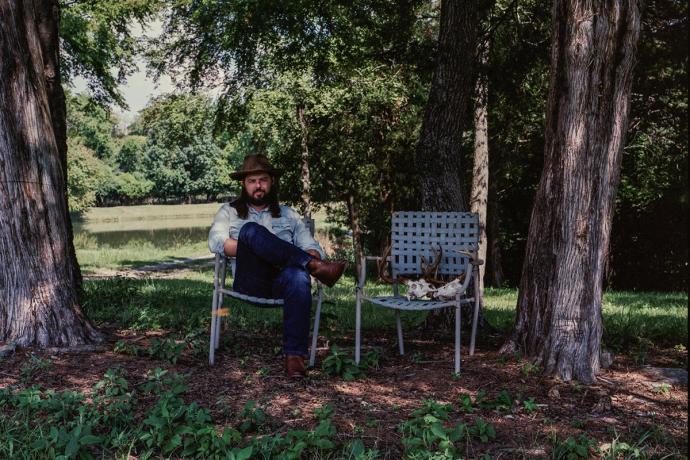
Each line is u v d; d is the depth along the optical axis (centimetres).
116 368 459
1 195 517
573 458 318
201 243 3662
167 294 1001
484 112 1464
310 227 589
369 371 493
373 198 2150
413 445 329
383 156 2105
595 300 471
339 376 476
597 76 467
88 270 1964
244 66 1479
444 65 713
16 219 519
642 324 738
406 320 778
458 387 445
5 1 523
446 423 372
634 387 448
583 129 470
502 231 2306
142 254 2809
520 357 501
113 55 2248
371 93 1925
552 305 480
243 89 1609
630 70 475
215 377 462
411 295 529
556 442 343
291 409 396
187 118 1994
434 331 694
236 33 1384
